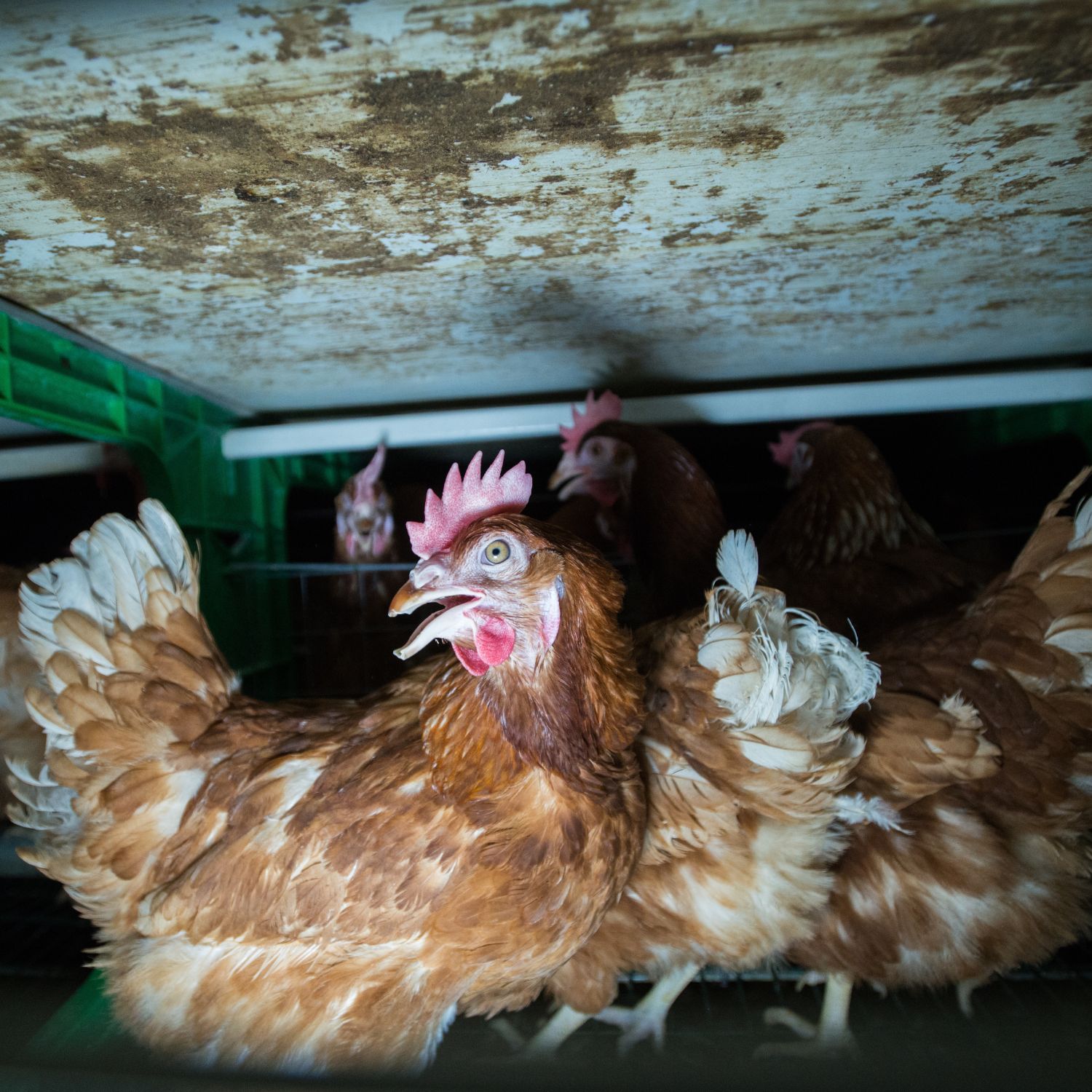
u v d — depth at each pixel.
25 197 0.38
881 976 0.49
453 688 0.41
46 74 0.30
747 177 0.39
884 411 0.73
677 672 0.46
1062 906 0.49
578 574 0.37
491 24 0.28
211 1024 0.42
